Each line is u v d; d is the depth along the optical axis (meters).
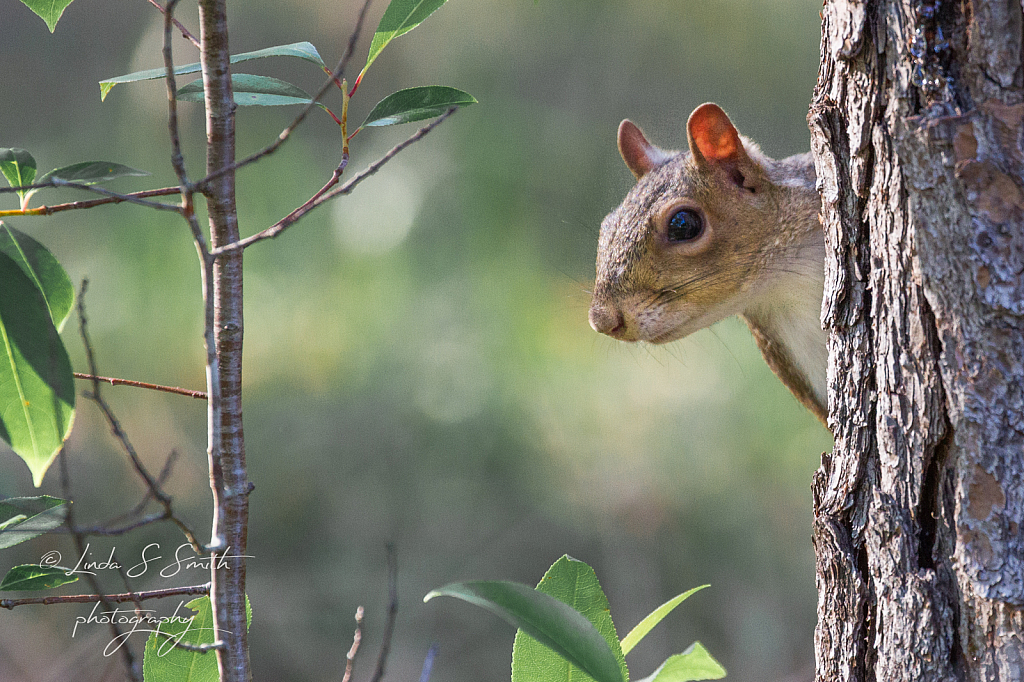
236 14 14.71
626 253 5.50
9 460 11.72
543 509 11.55
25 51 15.54
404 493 11.70
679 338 5.61
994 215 3.16
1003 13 3.13
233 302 3.39
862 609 3.53
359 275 13.34
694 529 11.20
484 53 13.71
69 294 3.50
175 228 13.59
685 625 10.73
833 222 3.67
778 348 5.90
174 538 10.76
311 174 14.09
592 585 3.75
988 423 3.19
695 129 5.36
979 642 3.22
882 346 3.47
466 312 12.84
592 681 3.64
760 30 13.29
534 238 13.25
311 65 14.83
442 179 13.09
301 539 11.53
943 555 3.31
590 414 12.04
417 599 11.03
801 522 11.17
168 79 2.86
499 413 12.17
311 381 12.80
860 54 3.47
